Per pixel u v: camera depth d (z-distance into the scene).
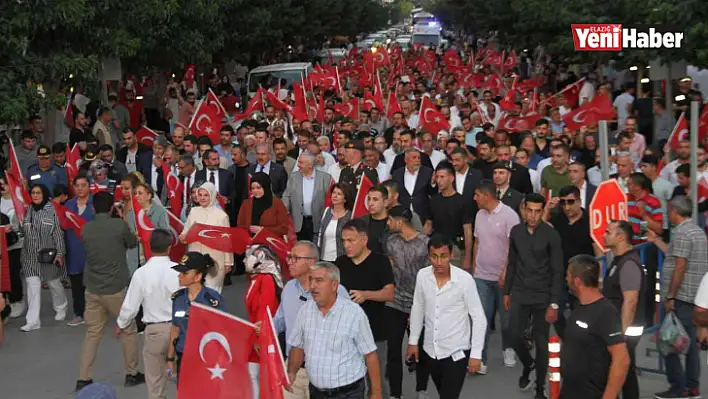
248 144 16.62
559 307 9.90
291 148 17.05
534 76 40.00
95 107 23.03
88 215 13.00
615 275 8.48
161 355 8.91
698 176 12.17
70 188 14.63
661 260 10.63
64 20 17.23
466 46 68.38
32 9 16.78
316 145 15.32
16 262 13.15
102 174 13.34
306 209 13.71
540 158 15.21
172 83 30.61
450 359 8.25
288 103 24.47
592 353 6.86
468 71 38.94
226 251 11.08
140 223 11.20
